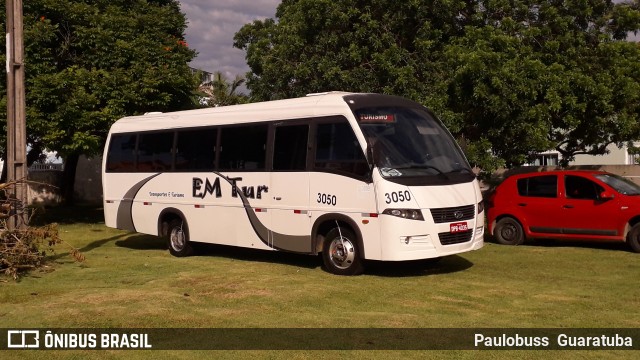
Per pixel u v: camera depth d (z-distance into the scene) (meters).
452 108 16.08
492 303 8.48
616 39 17.92
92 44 19.81
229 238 12.18
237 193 11.99
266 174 11.48
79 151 19.22
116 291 9.43
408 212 9.73
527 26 17.03
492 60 15.01
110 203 14.68
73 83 18.45
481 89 14.96
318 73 17.30
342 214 10.31
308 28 17.66
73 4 19.86
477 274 10.56
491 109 15.05
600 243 14.18
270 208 11.40
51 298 9.04
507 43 15.59
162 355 6.48
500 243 14.20
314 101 10.95
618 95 16.03
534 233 13.70
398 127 10.47
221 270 11.23
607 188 12.91
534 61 15.27
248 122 11.92
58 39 19.84
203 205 12.65
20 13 11.74
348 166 10.24
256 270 11.20
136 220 14.09
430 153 10.48
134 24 20.39
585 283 9.76
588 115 16.64
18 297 9.12
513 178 14.24
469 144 15.94
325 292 9.20
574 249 13.24
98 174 30.59
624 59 16.44
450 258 12.21
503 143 16.27
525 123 15.29
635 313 7.93
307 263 11.98
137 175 14.07
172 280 10.28
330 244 10.66
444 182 10.20
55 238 11.32
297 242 11.00
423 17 16.81
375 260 10.69
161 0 23.36
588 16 17.08
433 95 15.75
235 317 7.87
